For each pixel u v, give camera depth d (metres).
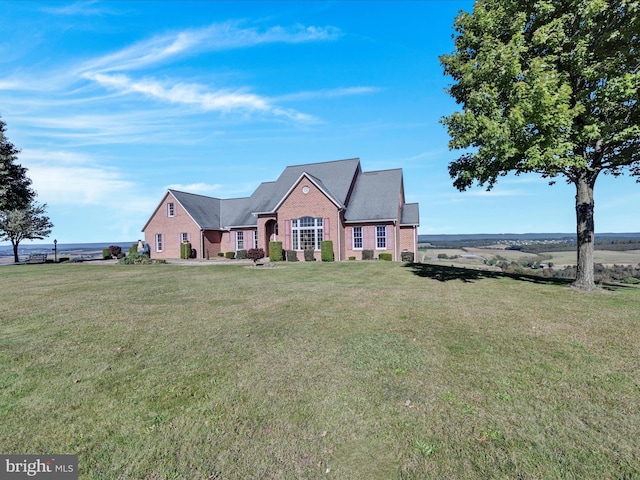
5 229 37.44
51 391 4.80
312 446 3.56
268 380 5.10
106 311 9.66
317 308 9.77
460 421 3.97
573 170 12.80
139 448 3.55
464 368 5.45
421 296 11.47
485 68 11.19
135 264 27.25
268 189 36.09
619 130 11.25
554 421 3.94
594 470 3.14
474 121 11.09
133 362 5.86
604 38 10.68
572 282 14.61
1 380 5.16
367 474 3.14
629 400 4.41
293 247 28.45
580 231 12.88
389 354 6.08
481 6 12.30
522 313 8.98
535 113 9.99
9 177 31.27
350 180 30.02
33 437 3.74
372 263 23.27
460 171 14.44
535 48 11.70
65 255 51.44
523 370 5.35
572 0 10.66
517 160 11.75
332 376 5.21
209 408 4.32
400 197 30.41
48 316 9.12
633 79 9.99
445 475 3.12
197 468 3.24
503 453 3.40
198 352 6.31
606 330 7.39
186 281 15.88
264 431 3.82
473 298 11.06
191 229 35.09
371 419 4.03
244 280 16.02
